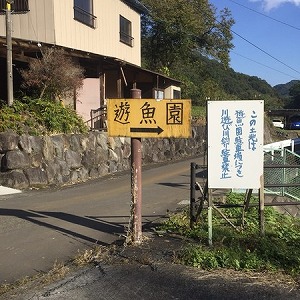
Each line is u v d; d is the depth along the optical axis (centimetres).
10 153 958
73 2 1464
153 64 3359
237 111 488
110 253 487
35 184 1004
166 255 467
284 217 707
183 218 637
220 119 492
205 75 3797
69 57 1309
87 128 1316
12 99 1109
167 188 1025
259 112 485
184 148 2044
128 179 1191
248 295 370
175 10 3159
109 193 941
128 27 2017
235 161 493
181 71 3638
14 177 958
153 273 418
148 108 493
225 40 3500
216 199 790
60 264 466
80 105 1524
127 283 400
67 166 1125
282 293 373
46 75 1172
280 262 438
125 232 598
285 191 902
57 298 375
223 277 405
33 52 1300
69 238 573
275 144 1117
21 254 510
